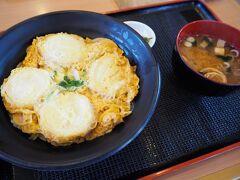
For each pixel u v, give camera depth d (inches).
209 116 9.4
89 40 9.4
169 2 12.8
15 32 8.4
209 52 10.0
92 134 7.6
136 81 8.5
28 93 7.9
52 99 7.9
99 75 8.5
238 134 9.0
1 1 12.4
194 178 8.2
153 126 8.9
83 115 7.6
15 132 7.4
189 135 8.9
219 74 9.3
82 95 8.1
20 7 12.3
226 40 10.2
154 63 8.2
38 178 7.5
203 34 10.4
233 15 13.8
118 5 12.9
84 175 7.7
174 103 9.6
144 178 7.7
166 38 11.6
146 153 8.3
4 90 7.9
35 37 9.0
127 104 8.2
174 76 10.3
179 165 8.1
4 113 7.7
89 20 9.2
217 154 8.5
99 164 7.9
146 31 11.1
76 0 12.9
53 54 8.8
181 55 9.3
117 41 9.3
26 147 6.9
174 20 12.4
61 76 8.6
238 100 10.0
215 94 8.9
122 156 8.1
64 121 7.4
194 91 9.4
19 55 8.7
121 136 7.1
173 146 8.5
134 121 7.4
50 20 8.9
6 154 6.2
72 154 6.8
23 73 8.2
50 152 6.9
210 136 8.9
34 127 7.5
